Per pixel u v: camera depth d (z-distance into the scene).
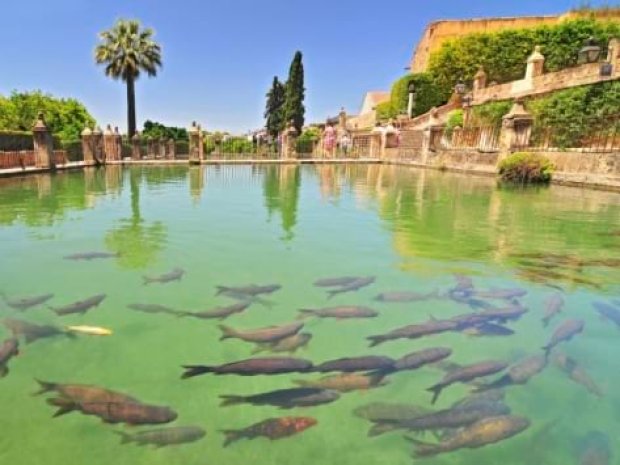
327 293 4.54
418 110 36.06
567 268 5.52
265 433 2.31
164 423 2.32
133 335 3.53
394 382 2.84
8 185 14.06
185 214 9.16
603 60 18.97
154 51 33.91
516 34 32.28
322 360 3.20
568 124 16.41
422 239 7.01
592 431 2.46
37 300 4.22
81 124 32.69
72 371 2.98
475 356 3.29
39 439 2.29
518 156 15.36
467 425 2.31
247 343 3.39
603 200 11.23
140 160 27.58
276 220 8.57
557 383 2.92
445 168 22.38
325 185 15.43
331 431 2.38
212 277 5.01
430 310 4.14
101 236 7.01
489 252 6.25
